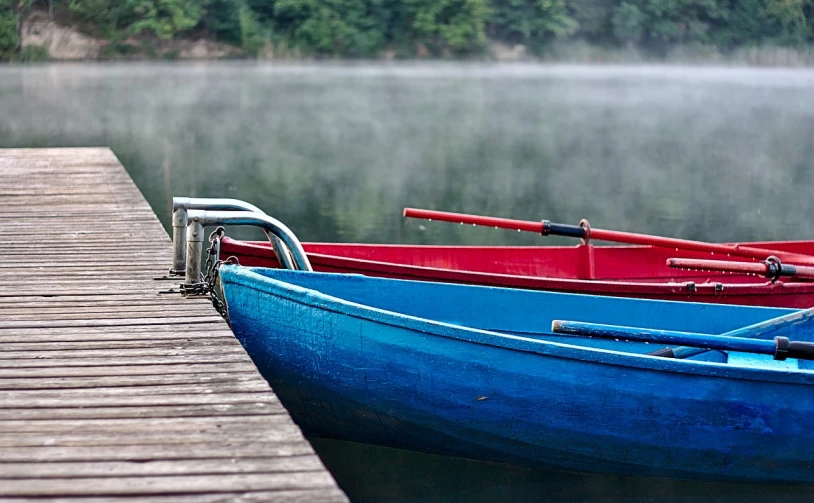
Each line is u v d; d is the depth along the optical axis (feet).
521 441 12.21
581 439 12.03
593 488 12.84
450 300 14.30
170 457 7.97
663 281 19.90
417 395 11.94
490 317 14.46
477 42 148.66
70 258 15.98
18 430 8.51
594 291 15.64
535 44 154.10
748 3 160.56
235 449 8.14
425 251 18.71
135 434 8.45
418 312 14.23
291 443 8.29
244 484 7.48
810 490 12.91
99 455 8.00
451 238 32.40
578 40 157.17
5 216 20.08
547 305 14.53
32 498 7.23
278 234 14.02
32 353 10.69
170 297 13.34
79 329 11.68
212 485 7.46
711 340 11.44
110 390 9.54
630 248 19.63
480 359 11.64
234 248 15.05
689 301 16.03
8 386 9.62
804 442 11.94
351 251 18.39
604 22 157.17
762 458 12.12
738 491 12.88
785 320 13.93
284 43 142.10
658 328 14.69
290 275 13.50
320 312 11.94
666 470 12.40
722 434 11.87
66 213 20.54
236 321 12.57
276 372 12.54
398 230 33.30
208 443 8.27
